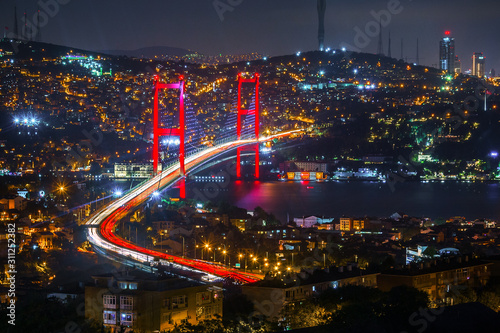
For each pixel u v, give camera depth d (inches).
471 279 7711.6
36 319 6023.6
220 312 6496.1
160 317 6087.6
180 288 6254.9
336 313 5762.8
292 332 5428.2
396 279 7190.0
